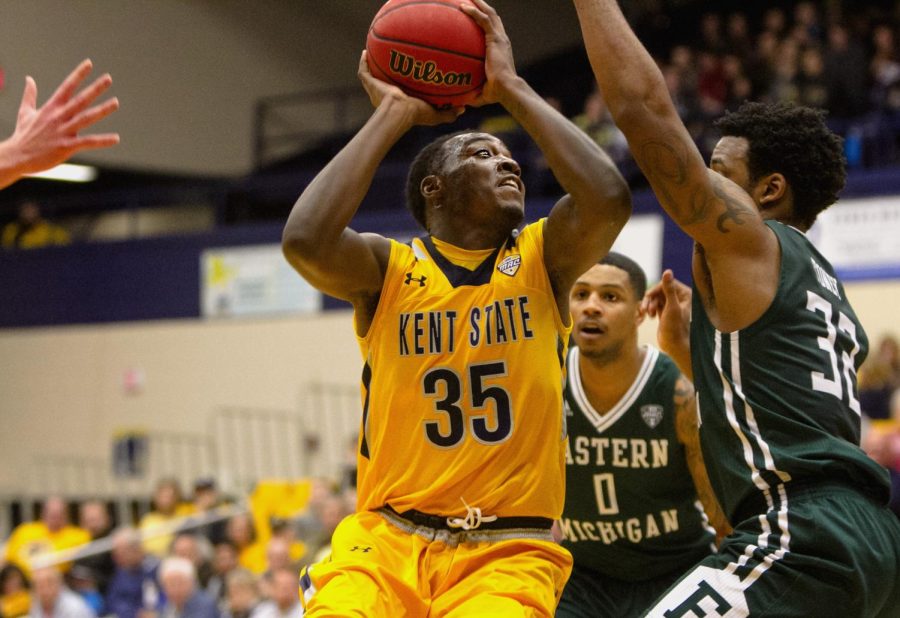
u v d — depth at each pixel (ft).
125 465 61.41
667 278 15.37
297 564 36.50
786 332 12.67
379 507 13.05
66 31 62.44
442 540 12.59
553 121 12.75
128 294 62.95
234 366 59.82
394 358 12.95
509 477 12.62
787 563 12.04
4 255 66.18
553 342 13.00
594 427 17.02
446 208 13.46
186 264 61.72
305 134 70.38
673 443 16.83
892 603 12.59
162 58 66.13
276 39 70.64
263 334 59.41
